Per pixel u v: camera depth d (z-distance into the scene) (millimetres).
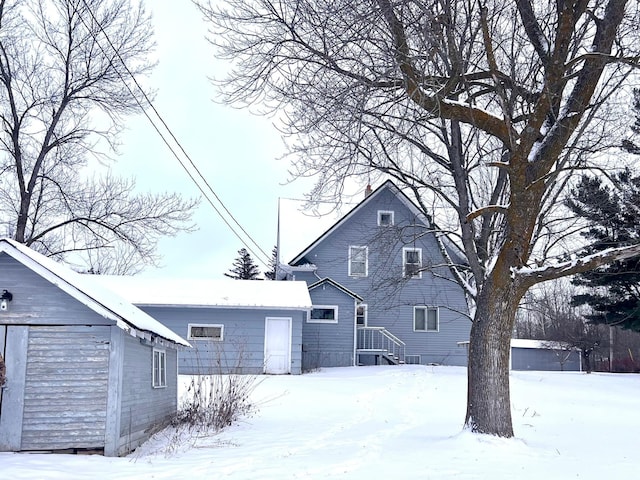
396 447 11422
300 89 12156
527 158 11469
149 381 14039
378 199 38906
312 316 35562
